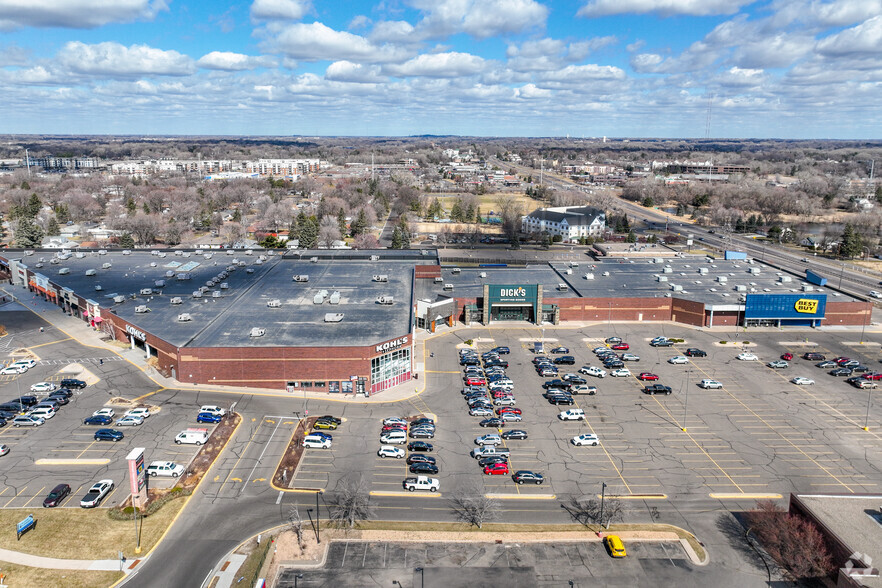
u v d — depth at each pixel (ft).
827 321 456.04
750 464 259.39
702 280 515.09
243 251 590.14
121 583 186.19
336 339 335.88
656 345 408.67
